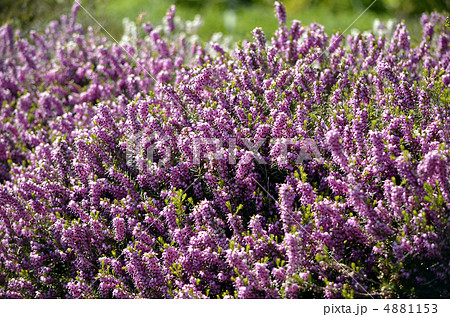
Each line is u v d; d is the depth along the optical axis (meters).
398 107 3.26
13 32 7.21
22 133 5.12
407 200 2.84
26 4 8.25
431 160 2.67
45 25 8.13
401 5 8.05
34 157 4.54
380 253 2.85
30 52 6.86
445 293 2.77
